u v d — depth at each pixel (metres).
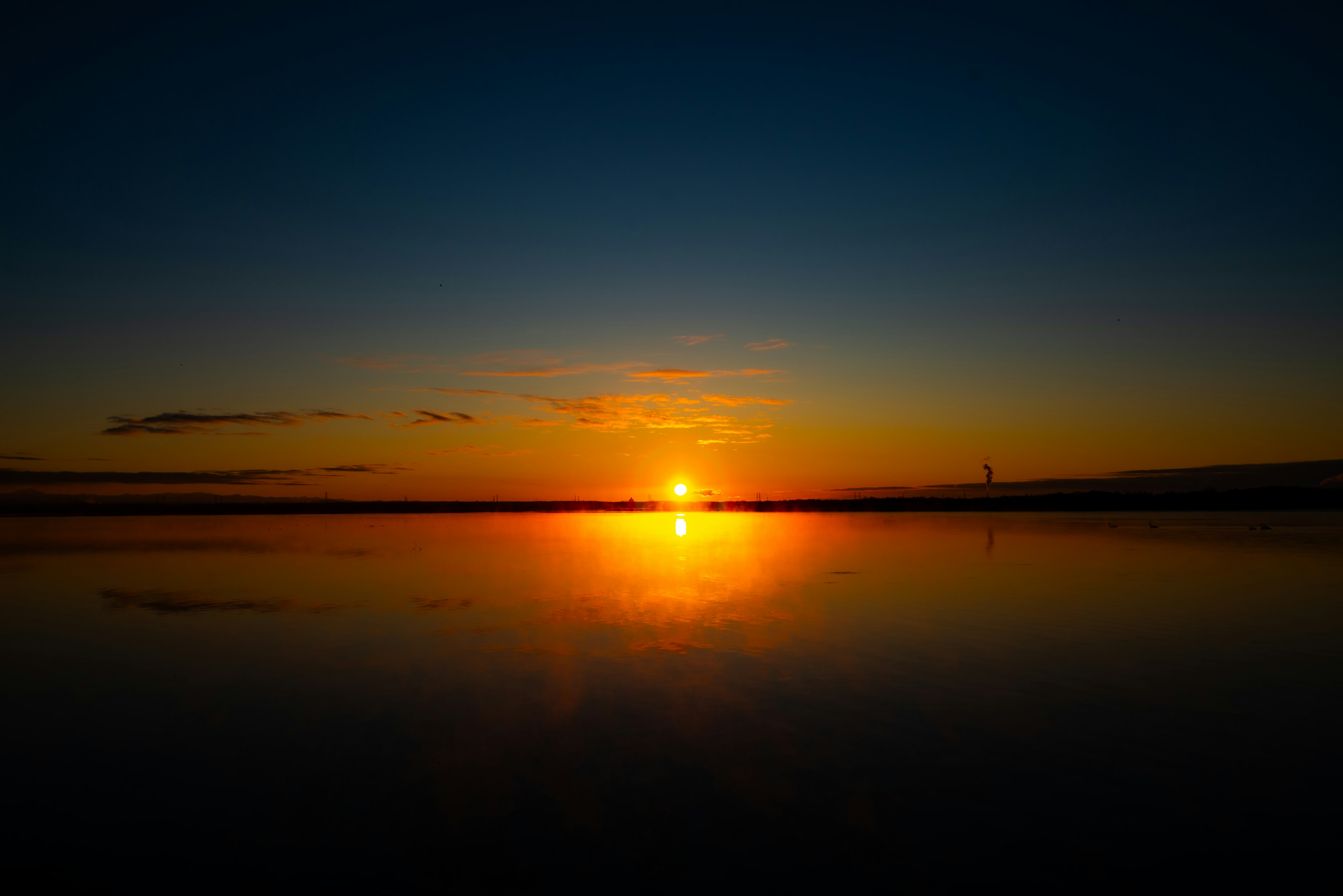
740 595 29.45
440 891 8.34
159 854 9.15
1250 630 21.70
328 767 11.74
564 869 8.76
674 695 15.33
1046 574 36.22
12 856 9.12
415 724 13.67
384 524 116.31
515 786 10.97
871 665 17.78
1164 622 23.11
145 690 16.02
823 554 49.00
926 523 105.75
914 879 8.50
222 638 21.28
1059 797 10.49
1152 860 8.86
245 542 65.69
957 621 23.44
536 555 50.00
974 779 11.09
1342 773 11.23
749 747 12.39
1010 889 8.30
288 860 9.00
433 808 10.30
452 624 23.27
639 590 31.20
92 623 23.81
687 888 8.36
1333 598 27.89
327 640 20.94
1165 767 11.48
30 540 69.12
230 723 13.79
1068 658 18.41
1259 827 9.59
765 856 9.00
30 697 15.58
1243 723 13.47
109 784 11.17
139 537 73.19
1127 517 116.25
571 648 19.72
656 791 10.73
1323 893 8.19
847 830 9.60
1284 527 78.81
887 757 11.95
